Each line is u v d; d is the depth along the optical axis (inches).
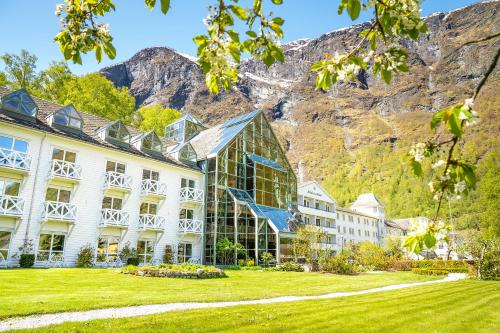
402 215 4178.2
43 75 1507.1
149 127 1812.3
